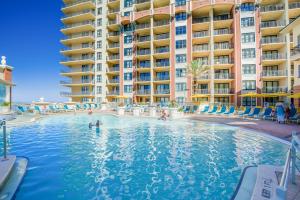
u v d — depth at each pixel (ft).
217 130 40.45
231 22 110.73
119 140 31.78
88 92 146.61
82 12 153.48
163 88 128.67
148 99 132.67
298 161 18.22
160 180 16.15
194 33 118.93
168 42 126.52
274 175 14.26
